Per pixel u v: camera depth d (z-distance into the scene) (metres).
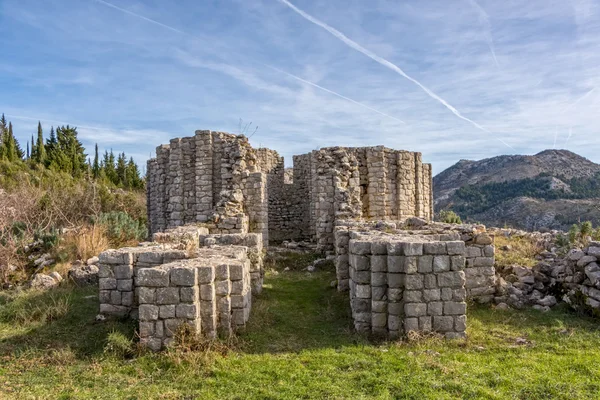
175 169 25.27
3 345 9.05
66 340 9.34
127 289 10.78
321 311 11.98
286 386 7.19
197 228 17.80
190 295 8.55
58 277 14.07
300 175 31.78
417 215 27.12
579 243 16.19
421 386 7.12
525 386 7.06
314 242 26.45
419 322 9.29
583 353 8.55
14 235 17.89
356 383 7.31
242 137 23.88
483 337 9.56
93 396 6.99
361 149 25.72
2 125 79.69
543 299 12.01
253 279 13.75
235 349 8.84
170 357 8.10
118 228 19.03
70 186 47.16
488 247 12.34
